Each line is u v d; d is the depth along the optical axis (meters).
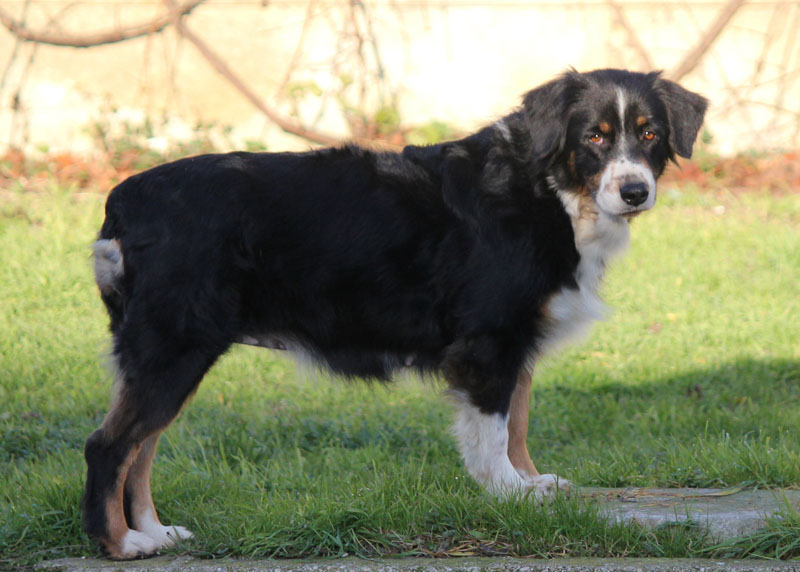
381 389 11.62
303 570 6.45
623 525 6.90
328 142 22.47
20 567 6.68
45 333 12.81
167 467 8.77
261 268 7.29
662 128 7.88
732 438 10.01
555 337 7.89
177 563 6.62
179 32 22.33
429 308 7.67
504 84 23.44
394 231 7.54
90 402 10.81
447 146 7.88
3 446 9.48
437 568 6.39
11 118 21.97
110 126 21.50
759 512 7.01
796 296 14.76
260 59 22.81
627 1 23.31
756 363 12.38
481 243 7.58
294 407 11.10
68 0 22.12
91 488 6.84
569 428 10.76
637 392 11.72
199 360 7.01
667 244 16.86
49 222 16.56
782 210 18.66
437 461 9.56
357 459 9.36
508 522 6.96
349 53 22.81
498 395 7.62
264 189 7.31
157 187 7.12
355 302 7.58
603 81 7.79
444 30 23.14
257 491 8.16
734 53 23.45
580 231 7.78
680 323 13.79
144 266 6.96
